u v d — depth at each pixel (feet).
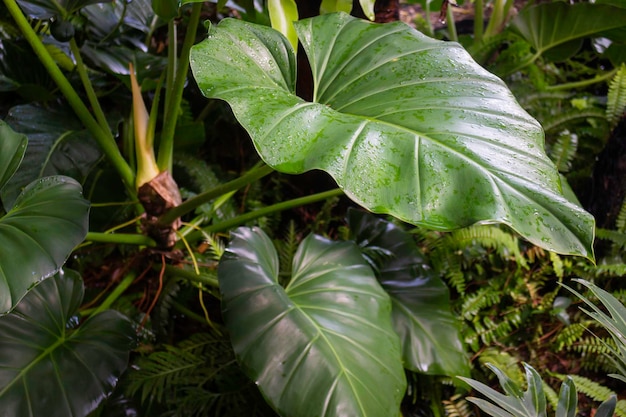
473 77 2.85
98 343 3.06
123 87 4.41
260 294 3.08
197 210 4.20
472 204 2.37
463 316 3.95
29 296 3.05
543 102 5.07
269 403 2.87
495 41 4.90
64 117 3.98
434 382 3.71
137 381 3.40
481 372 3.83
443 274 4.12
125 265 3.92
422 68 2.88
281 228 4.67
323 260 3.45
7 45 4.14
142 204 3.68
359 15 4.00
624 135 4.06
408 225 4.27
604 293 2.76
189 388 3.47
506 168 2.47
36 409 2.81
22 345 2.93
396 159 2.48
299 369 2.92
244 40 2.84
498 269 4.21
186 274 3.74
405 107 2.69
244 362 2.94
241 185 3.33
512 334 4.05
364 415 2.86
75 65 4.24
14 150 2.87
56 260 2.61
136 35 4.39
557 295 4.21
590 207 4.38
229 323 3.02
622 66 4.73
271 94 2.64
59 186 2.88
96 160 3.82
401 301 3.74
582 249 2.27
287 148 2.47
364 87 2.86
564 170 4.59
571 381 2.70
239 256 3.21
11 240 2.61
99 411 3.29
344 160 2.44
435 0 5.30
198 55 2.68
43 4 3.46
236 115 2.52
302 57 4.02
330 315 3.16
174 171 4.58
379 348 3.12
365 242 3.91
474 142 2.54
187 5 4.84
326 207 4.46
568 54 4.58
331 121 2.57
